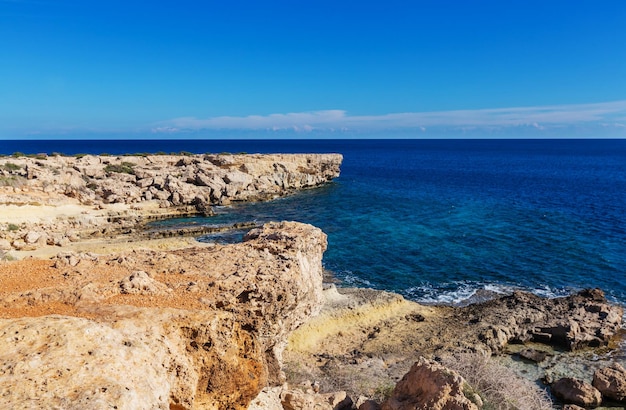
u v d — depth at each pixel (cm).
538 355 2653
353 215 6706
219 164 9056
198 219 6412
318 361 2452
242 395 1130
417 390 1550
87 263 1471
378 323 2998
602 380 2256
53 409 650
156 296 1203
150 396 801
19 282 1273
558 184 10394
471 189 9506
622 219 6219
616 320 2991
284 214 6825
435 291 3744
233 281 1311
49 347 792
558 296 3591
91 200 6181
